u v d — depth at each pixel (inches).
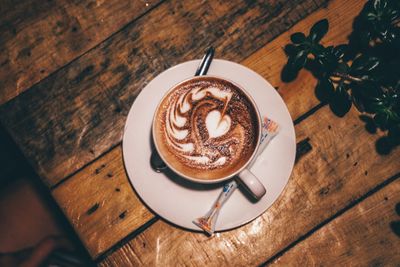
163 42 15.4
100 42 15.4
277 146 13.6
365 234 14.1
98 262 13.9
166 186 13.5
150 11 15.6
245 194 13.4
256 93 13.9
